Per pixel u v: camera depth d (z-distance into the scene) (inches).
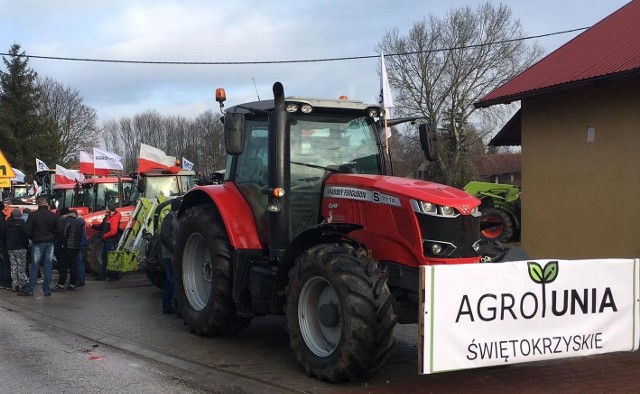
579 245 430.3
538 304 185.2
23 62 1957.4
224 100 279.4
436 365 173.2
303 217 240.1
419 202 201.6
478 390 191.3
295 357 235.8
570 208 437.4
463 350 176.2
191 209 285.4
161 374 215.2
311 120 247.9
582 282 191.3
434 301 172.9
